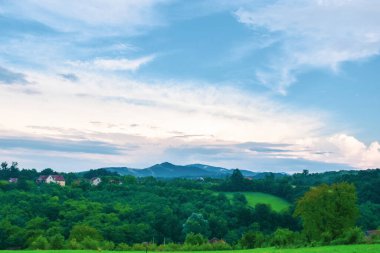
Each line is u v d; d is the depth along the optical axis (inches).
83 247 4005.9
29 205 6368.1
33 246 4025.6
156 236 5693.9
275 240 3686.0
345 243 3280.0
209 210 6884.8
